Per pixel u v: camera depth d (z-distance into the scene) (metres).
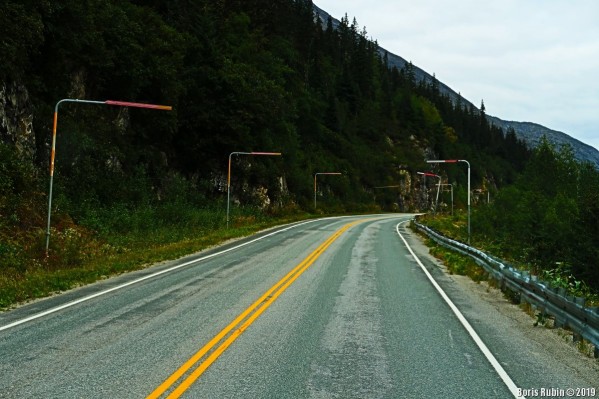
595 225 30.14
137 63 33.12
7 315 8.89
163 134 40.03
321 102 99.19
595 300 11.30
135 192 30.73
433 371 6.02
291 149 65.69
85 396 5.02
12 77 21.92
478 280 14.26
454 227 45.41
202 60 45.88
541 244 30.09
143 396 5.03
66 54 27.38
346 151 96.25
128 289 11.91
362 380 5.62
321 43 128.62
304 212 62.94
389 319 8.91
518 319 9.29
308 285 12.73
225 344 7.01
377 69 173.38
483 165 165.88
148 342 7.09
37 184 21.81
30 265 14.58
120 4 35.78
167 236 25.25
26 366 5.96
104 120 32.28
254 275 14.52
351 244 26.34
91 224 22.52
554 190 52.31
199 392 5.16
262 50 67.31
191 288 12.10
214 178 45.44
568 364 6.46
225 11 69.50
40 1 23.30
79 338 7.29
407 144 129.25
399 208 105.94
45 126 25.19
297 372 5.84
